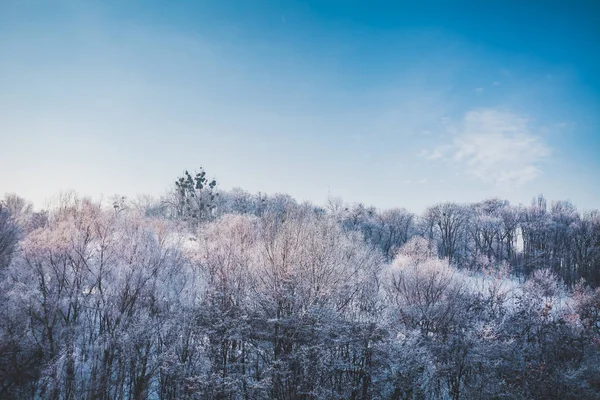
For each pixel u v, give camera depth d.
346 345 21.88
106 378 17.80
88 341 19.17
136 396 18.28
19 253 20.75
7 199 33.09
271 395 19.39
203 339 20.88
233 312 21.34
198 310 21.19
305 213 35.25
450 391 23.72
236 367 20.59
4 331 17.05
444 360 24.25
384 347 21.55
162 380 19.83
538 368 24.08
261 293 21.84
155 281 22.00
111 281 21.52
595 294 33.28
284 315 21.03
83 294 20.70
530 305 29.84
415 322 26.14
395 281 30.69
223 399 19.02
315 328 20.28
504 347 24.70
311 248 23.73
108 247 22.86
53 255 20.86
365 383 21.28
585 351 25.86
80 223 24.48
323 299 22.34
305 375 19.70
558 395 23.00
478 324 26.64
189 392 19.05
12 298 18.08
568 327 27.58
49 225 25.75
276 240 23.91
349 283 24.81
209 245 27.61
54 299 19.19
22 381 16.83
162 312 21.41
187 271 24.67
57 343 18.17
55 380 16.73
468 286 33.16
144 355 19.25
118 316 19.86
